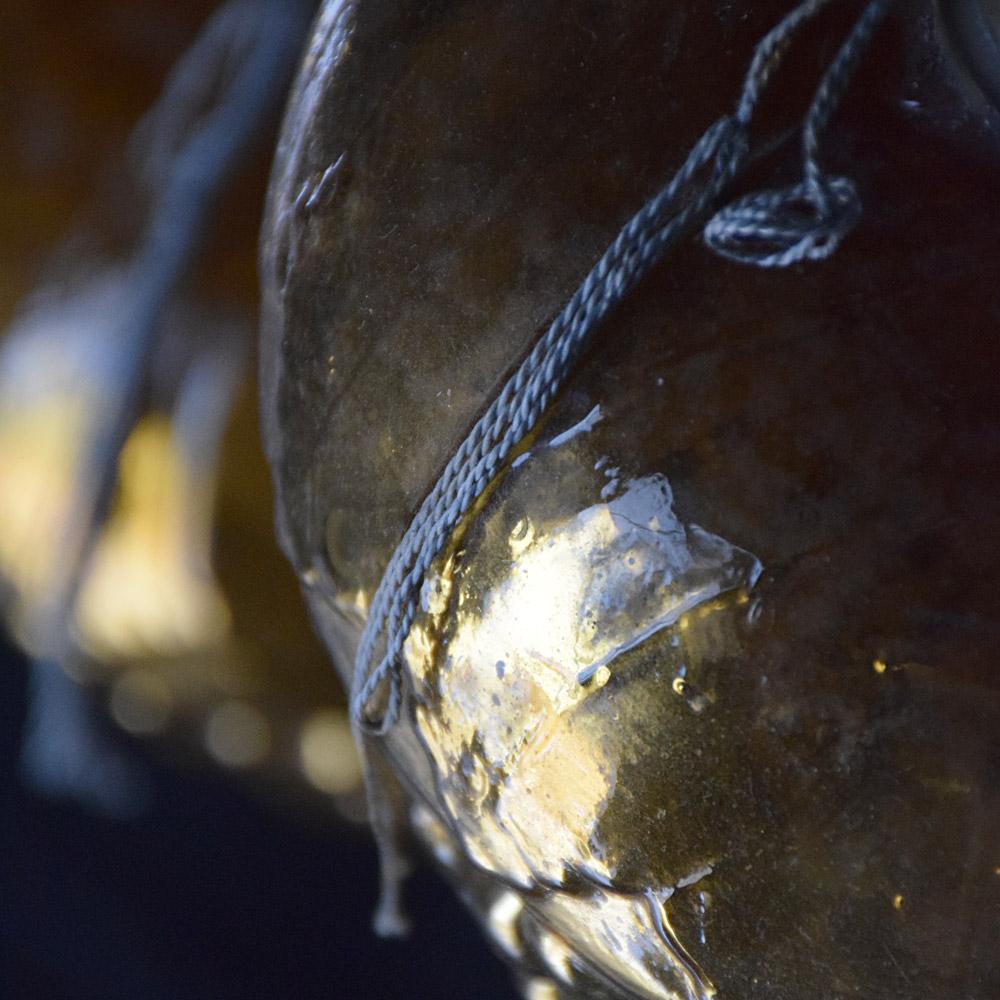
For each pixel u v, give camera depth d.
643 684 0.21
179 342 0.48
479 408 0.22
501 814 0.22
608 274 0.21
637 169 0.21
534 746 0.21
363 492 0.22
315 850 0.75
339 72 0.23
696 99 0.21
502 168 0.22
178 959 0.75
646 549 0.21
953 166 0.21
